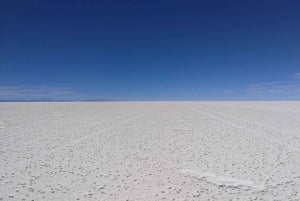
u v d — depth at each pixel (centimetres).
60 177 634
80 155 869
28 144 1055
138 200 498
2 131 1415
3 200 494
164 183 593
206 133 1389
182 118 2306
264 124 1822
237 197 512
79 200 497
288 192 538
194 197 513
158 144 1073
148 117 2414
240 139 1198
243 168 714
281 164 755
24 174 656
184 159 817
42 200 497
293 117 2397
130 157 843
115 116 2509
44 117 2328
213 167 724
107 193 532
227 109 3909
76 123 1845
